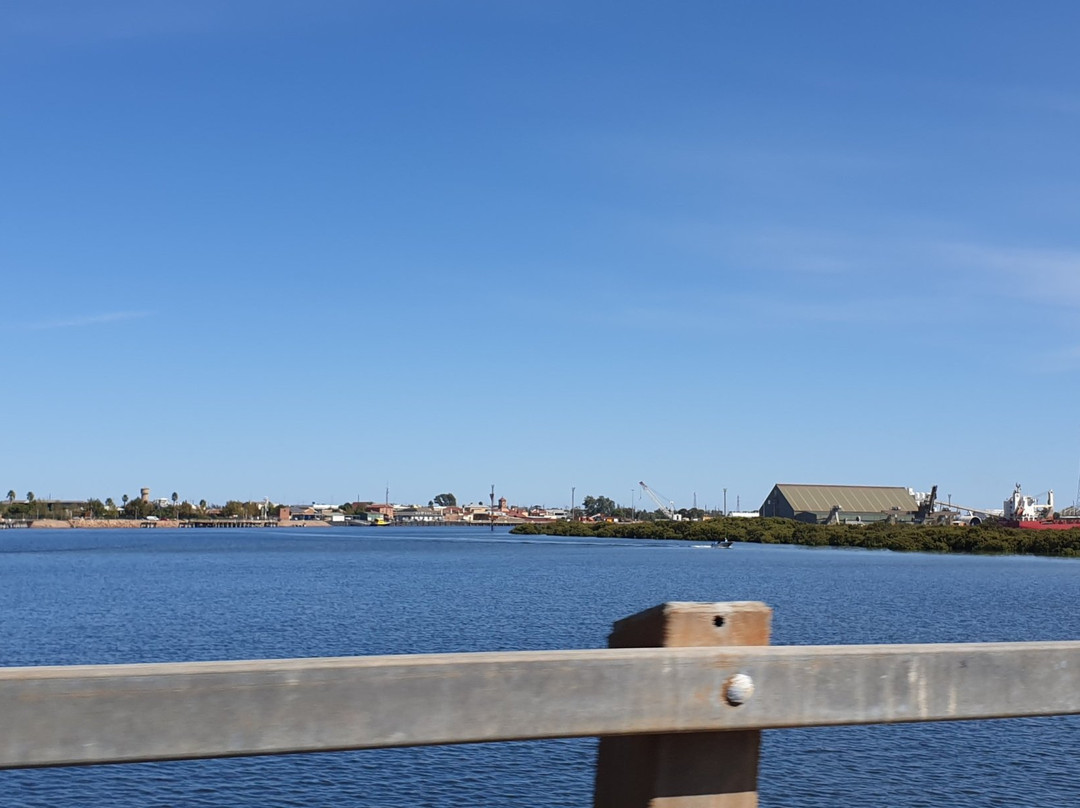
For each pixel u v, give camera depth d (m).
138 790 16.12
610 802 2.56
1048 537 132.38
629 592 59.50
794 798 15.82
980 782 16.77
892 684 2.50
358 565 95.94
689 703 2.33
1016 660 2.62
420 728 2.14
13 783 16.52
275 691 2.06
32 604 52.56
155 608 49.28
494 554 126.50
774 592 62.56
